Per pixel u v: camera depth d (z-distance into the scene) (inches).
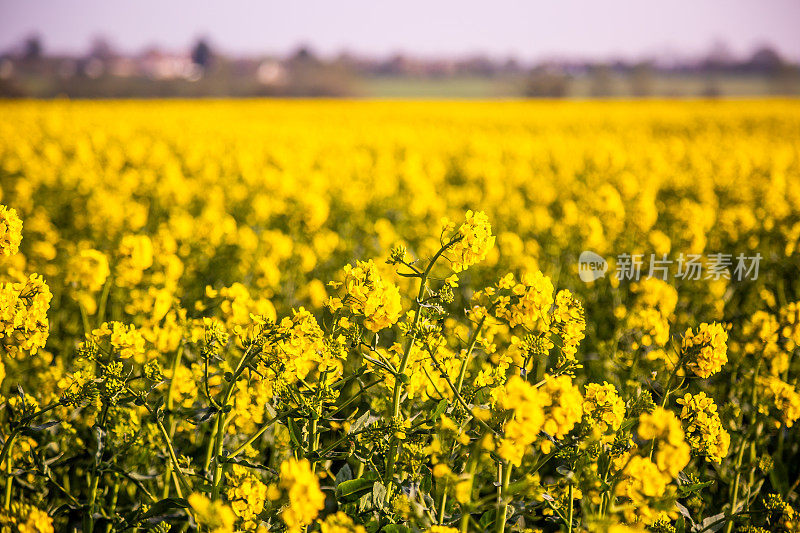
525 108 1675.7
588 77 3339.1
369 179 575.2
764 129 1148.5
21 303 122.1
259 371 121.3
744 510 142.5
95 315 236.5
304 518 85.7
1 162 614.5
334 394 117.9
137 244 189.3
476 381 127.0
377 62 3895.2
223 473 119.1
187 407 144.4
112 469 120.3
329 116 1339.8
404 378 113.9
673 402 148.2
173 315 150.3
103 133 764.6
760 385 155.7
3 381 165.3
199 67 3786.9
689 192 555.8
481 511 111.2
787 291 304.3
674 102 1988.2
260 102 1983.3
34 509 114.0
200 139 832.9
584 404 114.0
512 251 302.7
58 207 432.8
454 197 493.0
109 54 3604.8
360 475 131.9
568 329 122.6
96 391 117.6
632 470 102.9
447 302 120.3
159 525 116.3
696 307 270.8
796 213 418.6
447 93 3484.3
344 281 122.3
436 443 107.8
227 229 309.6
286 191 444.1
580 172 668.1
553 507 112.0
